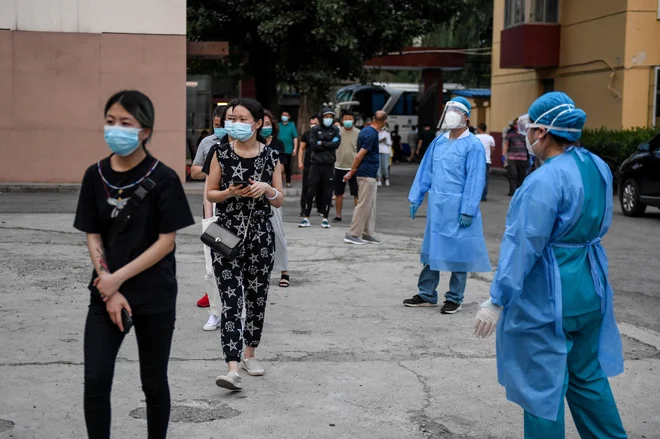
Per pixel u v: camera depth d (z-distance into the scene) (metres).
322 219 15.05
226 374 5.66
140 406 5.17
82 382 5.56
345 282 9.24
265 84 27.70
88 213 3.93
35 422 4.86
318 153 13.60
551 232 3.93
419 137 34.44
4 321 7.13
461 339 6.95
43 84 20.56
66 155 20.78
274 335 6.94
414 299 8.12
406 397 5.47
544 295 3.96
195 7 26.02
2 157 20.56
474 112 43.19
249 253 5.66
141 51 20.75
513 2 27.31
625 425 5.06
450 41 42.31
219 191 5.58
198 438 4.69
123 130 3.76
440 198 7.77
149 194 3.89
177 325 7.19
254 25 26.06
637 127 21.75
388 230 14.05
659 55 22.80
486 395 5.54
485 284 9.34
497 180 26.98
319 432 4.83
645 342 6.92
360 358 6.33
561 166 3.94
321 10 22.97
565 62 25.92
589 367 4.11
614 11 23.12
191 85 22.52
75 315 7.39
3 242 11.45
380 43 25.86
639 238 13.62
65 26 20.48
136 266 3.86
